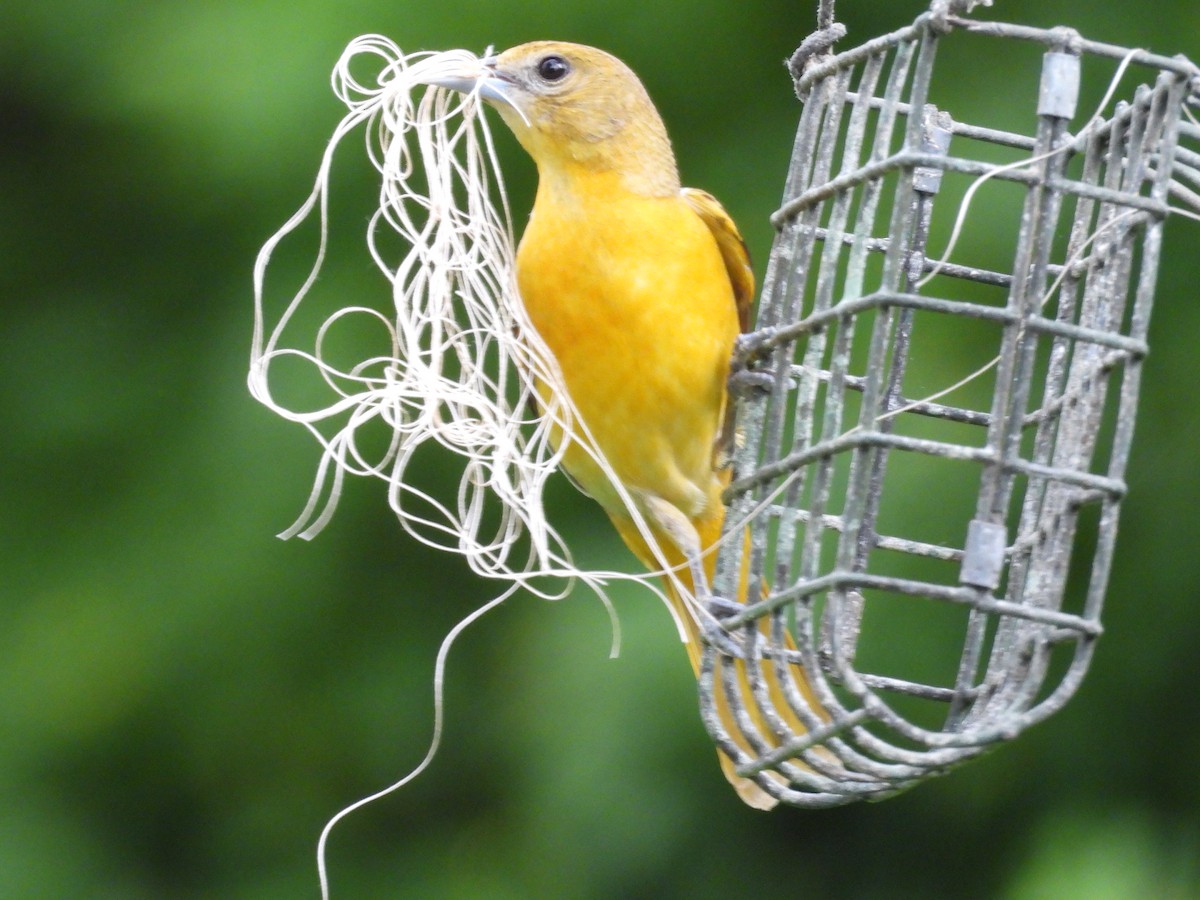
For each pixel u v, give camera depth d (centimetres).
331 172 1064
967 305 496
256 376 591
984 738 481
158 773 1109
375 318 1058
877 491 622
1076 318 648
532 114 700
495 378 845
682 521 704
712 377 692
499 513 1073
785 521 531
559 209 698
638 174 700
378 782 1095
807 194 571
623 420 694
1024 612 486
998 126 1021
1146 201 504
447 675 1082
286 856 1098
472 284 620
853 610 603
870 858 1076
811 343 543
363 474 596
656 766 1023
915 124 510
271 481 1068
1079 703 1050
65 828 1095
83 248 1149
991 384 973
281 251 1079
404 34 1070
